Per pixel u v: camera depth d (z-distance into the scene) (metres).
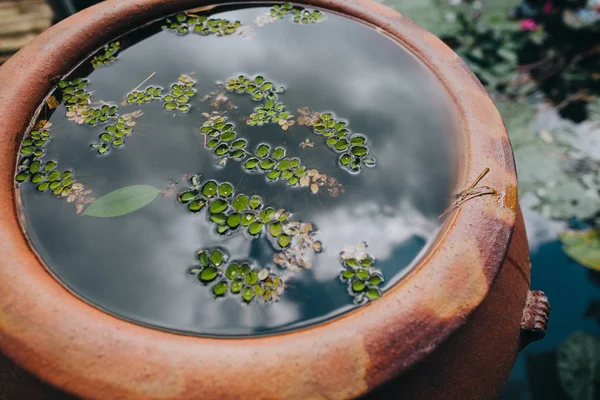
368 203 0.57
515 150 0.97
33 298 0.45
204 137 0.62
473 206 0.50
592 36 1.12
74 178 0.58
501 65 1.13
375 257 0.53
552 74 1.14
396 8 1.24
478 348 0.51
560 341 0.80
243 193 0.58
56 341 0.44
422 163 0.58
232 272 0.52
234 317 0.50
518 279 0.56
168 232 0.55
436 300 0.46
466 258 0.48
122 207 0.56
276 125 0.63
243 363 0.44
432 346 0.45
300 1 0.75
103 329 0.44
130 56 0.69
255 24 0.74
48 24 1.08
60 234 0.54
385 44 0.69
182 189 0.58
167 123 0.63
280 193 0.58
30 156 0.58
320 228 0.55
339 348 0.45
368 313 0.46
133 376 0.43
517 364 0.79
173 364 0.44
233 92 0.67
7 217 0.50
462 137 0.57
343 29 0.72
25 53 0.62
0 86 0.58
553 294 0.83
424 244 0.53
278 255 0.53
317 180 0.58
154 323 0.49
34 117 0.60
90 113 0.63
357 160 0.60
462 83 0.60
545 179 0.93
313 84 0.67
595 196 0.90
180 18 0.73
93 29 0.67
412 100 0.63
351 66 0.68
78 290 0.50
